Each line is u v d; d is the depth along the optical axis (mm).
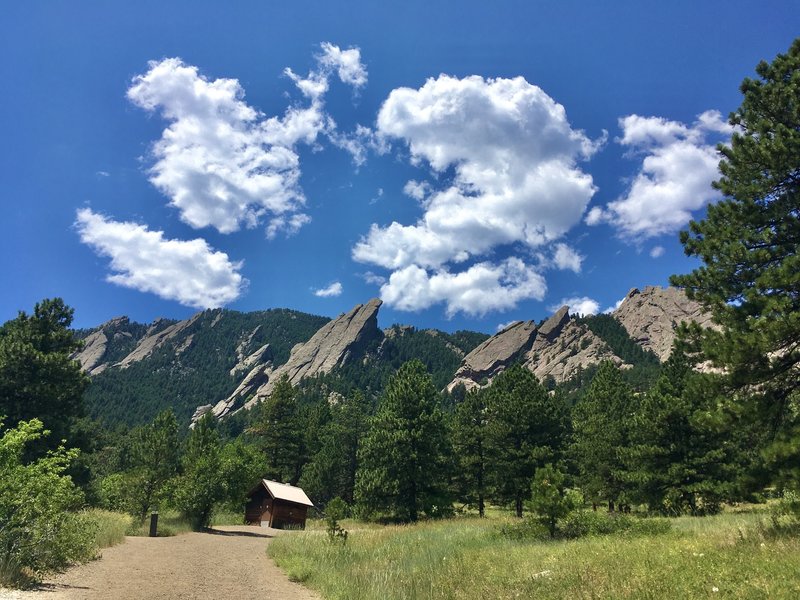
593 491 41000
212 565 14578
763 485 12062
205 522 31062
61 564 11422
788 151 13516
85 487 34500
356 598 9852
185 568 13555
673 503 28281
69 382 31516
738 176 14773
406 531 26016
